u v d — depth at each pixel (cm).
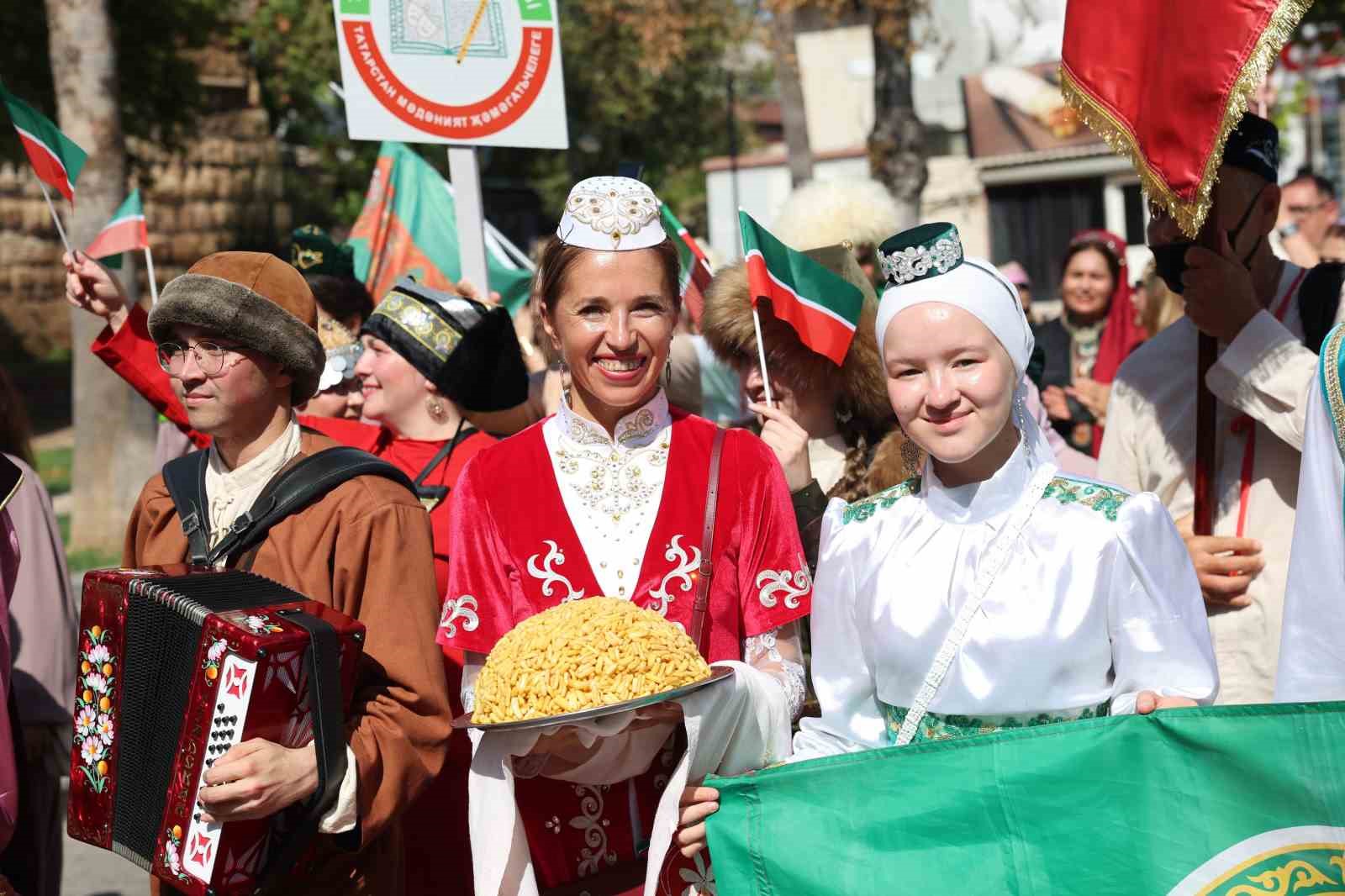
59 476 2256
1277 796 266
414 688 310
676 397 495
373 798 298
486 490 318
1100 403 743
